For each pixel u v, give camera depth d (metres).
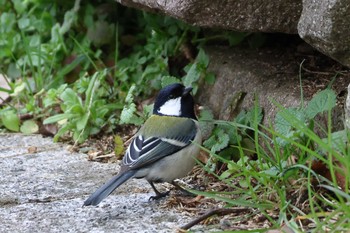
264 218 8.25
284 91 10.45
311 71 11.12
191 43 13.38
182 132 9.41
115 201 9.41
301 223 7.92
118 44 14.91
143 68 13.88
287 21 9.70
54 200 9.53
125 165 9.19
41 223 8.63
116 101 13.16
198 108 11.91
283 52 12.11
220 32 12.84
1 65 15.66
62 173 10.76
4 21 16.08
